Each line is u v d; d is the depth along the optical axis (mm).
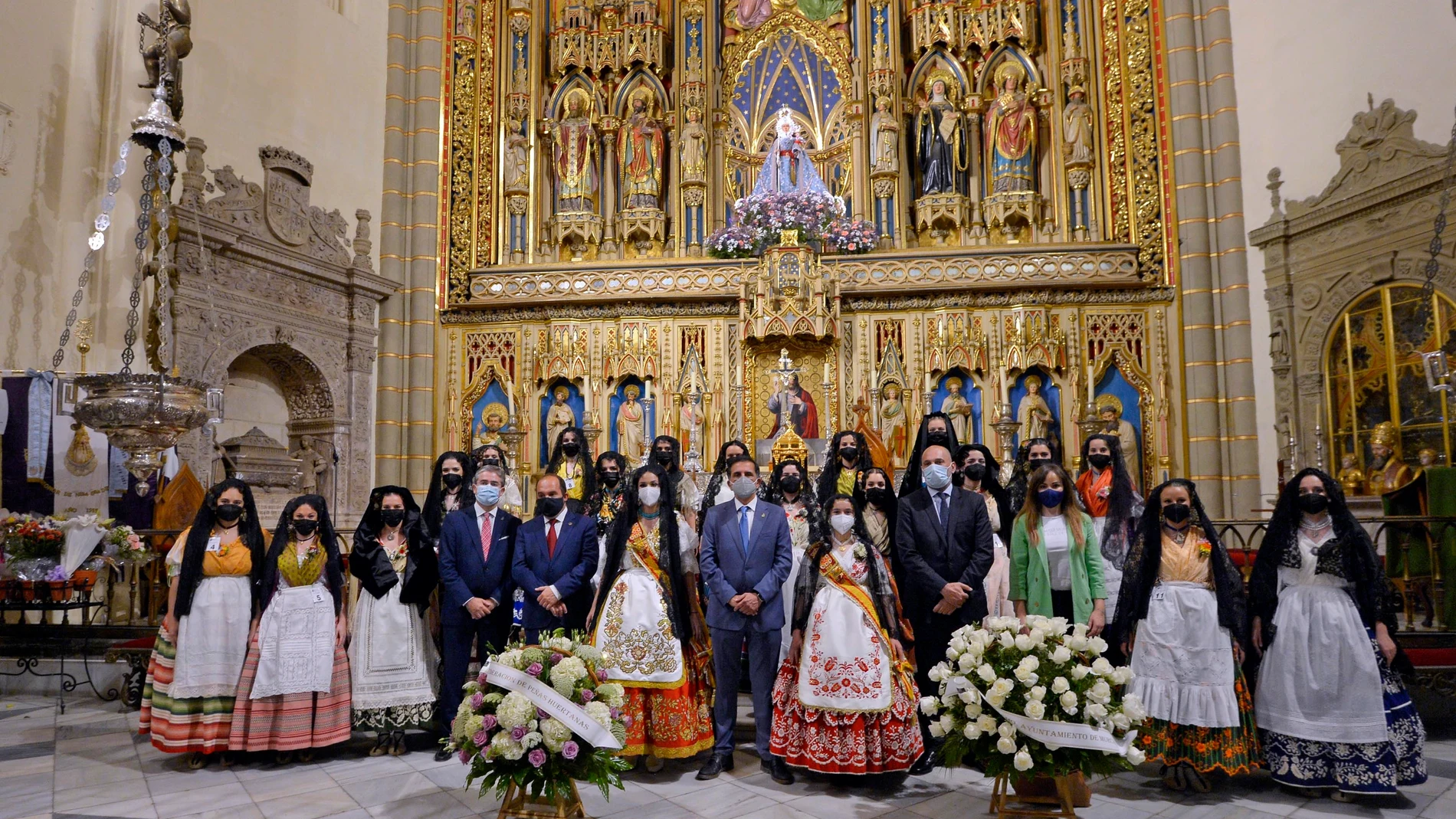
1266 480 11383
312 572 5906
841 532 5492
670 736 5516
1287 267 11266
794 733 5414
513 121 14000
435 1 13836
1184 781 5277
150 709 6102
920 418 12445
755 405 12719
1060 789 4496
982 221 13305
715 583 5664
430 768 5746
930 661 5707
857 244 12977
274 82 11523
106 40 9836
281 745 5676
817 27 14359
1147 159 12672
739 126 14609
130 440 7887
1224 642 5215
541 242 13977
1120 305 12461
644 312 13055
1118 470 6371
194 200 9898
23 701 7734
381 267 13195
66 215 9461
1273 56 11578
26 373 8789
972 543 5652
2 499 8586
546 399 13203
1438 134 9320
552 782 4492
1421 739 5113
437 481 6598
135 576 8789
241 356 11414
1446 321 9219
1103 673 4430
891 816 4836
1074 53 13250
